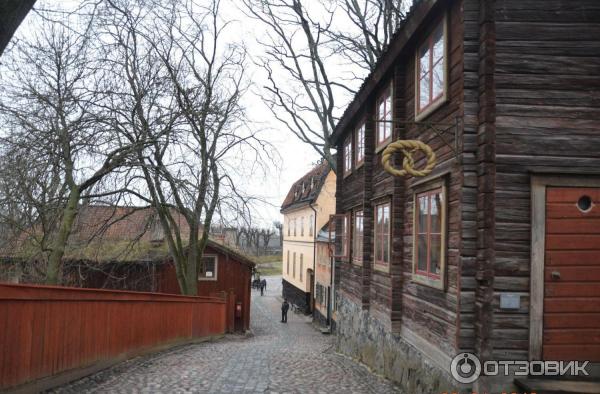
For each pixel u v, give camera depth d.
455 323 7.04
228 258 27.42
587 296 6.56
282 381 9.24
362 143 13.88
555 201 6.62
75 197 13.29
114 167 13.80
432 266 8.18
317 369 11.23
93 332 8.79
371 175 12.91
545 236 6.59
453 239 7.30
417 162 9.07
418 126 9.13
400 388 9.43
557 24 6.71
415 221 9.05
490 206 6.55
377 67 11.04
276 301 48.06
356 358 13.84
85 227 15.08
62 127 13.02
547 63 6.68
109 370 9.29
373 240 12.70
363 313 13.48
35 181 12.23
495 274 6.56
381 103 11.88
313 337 24.80
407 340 9.50
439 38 8.00
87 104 13.37
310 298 36.56
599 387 6.17
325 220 33.62
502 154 6.62
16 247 13.13
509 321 6.54
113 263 19.34
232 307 25.59
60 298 7.46
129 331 10.81
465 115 6.85
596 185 6.64
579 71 6.68
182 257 22.38
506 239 6.58
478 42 6.88
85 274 18.59
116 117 14.33
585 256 6.60
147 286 24.73
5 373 6.06
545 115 6.65
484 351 6.50
